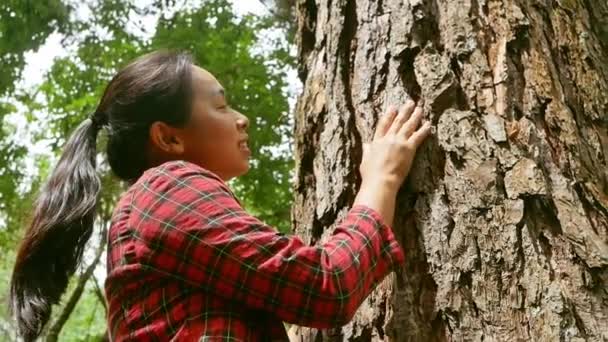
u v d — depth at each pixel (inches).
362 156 61.0
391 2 63.7
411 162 56.2
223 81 315.0
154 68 55.2
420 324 53.9
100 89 302.4
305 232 66.4
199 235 45.7
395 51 61.6
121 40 332.8
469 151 55.7
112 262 49.2
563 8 65.0
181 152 54.6
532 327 49.8
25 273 56.0
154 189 48.3
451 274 53.4
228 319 45.8
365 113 62.2
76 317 406.6
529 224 52.5
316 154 67.4
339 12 67.3
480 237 53.2
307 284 45.2
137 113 54.6
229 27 326.0
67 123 307.1
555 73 60.4
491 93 58.1
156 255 46.2
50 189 56.9
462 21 60.8
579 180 55.4
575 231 52.0
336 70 66.2
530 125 56.3
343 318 46.0
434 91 58.4
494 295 51.6
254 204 331.0
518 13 60.6
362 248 48.1
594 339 48.4
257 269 45.1
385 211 52.7
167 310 46.2
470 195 54.5
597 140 59.9
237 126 56.5
